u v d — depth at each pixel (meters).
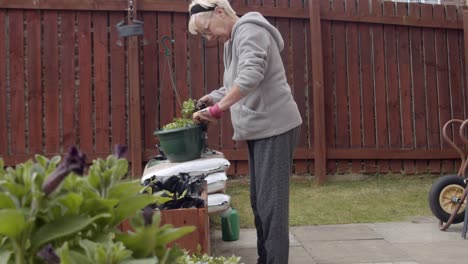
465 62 5.43
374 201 4.66
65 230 0.78
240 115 2.34
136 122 4.88
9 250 0.79
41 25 4.88
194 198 2.34
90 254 0.75
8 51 4.83
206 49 5.12
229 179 5.16
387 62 5.54
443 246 3.40
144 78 5.04
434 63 5.65
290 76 5.30
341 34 5.43
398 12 5.54
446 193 3.78
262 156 2.29
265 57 2.23
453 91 5.68
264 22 2.31
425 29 5.64
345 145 5.41
